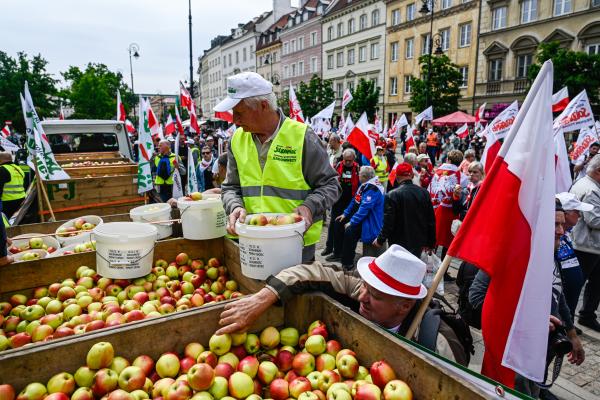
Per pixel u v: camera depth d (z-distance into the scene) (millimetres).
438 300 2637
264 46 72812
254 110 2777
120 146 9898
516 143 2256
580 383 3947
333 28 55688
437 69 31031
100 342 1867
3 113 38469
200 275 3391
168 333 2027
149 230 3223
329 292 2367
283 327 2342
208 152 11398
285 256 2467
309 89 42625
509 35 34812
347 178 7555
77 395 1731
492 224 2248
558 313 3059
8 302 2971
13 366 1712
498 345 2240
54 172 5551
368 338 1903
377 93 37188
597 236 4711
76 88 43219
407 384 1688
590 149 8914
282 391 1907
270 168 2891
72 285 3029
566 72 21609
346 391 1774
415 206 5207
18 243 3947
